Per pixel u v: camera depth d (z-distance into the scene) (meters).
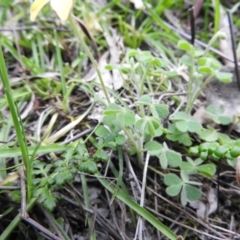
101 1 0.47
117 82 0.37
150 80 0.37
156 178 0.32
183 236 0.30
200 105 0.36
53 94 0.37
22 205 0.28
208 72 0.32
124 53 0.41
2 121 0.34
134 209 0.29
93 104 0.34
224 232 0.30
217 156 0.28
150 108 0.29
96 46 0.39
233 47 0.36
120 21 0.43
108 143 0.29
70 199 0.30
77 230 0.30
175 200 0.31
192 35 0.38
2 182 0.30
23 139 0.27
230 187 0.32
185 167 0.30
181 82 0.38
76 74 0.39
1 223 0.30
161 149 0.30
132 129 0.31
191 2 0.48
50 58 0.42
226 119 0.33
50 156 0.32
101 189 0.31
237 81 0.36
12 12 0.46
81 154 0.28
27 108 0.36
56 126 0.35
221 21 0.44
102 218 0.30
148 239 0.30
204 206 0.31
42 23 0.44
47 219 0.29
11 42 0.42
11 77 0.39
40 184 0.28
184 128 0.31
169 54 0.41
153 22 0.45
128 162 0.31
